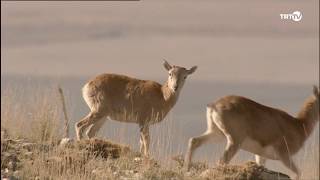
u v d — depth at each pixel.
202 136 67.44
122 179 61.69
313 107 70.88
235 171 62.62
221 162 66.12
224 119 66.81
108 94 75.94
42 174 61.53
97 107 75.81
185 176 62.69
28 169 62.19
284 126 68.62
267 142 67.94
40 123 70.69
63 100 73.25
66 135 72.12
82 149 66.56
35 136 70.12
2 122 71.00
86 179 61.28
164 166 64.50
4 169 62.34
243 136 67.12
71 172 62.41
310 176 68.12
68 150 65.62
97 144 67.12
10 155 64.06
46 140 69.94
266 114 68.12
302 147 69.94
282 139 68.31
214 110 67.31
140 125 75.94
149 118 76.12
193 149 66.88
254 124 67.31
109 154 66.56
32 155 64.94
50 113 71.25
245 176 62.22
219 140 68.31
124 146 67.69
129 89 76.25
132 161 65.50
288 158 68.44
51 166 62.94
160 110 76.44
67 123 72.44
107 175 61.81
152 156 66.19
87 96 76.44
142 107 76.12
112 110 76.25
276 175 63.22
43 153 65.00
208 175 62.34
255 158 69.81
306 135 70.19
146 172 62.56
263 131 67.62
